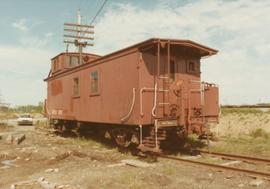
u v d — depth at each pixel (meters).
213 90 12.06
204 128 11.16
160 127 10.43
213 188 6.72
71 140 15.95
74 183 7.12
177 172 8.30
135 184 6.85
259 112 23.62
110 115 12.21
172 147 12.24
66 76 17.09
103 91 12.78
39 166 9.52
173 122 10.60
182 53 12.08
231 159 10.04
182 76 12.02
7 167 9.47
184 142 12.13
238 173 7.95
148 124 10.62
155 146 10.20
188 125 10.96
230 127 20.84
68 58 18.58
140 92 10.46
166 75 11.42
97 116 13.24
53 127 20.89
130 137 11.83
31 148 12.65
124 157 10.59
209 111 11.85
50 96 20.20
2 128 27.39
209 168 8.63
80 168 8.90
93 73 13.69
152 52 11.03
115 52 11.78
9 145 14.47
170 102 10.89
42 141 16.09
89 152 11.84
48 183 7.08
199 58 12.75
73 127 17.92
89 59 19.38
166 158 10.31
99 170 8.46
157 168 8.67
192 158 10.34
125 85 11.29
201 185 6.96
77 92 15.48
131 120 10.88
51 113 19.77
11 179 7.89
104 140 15.30
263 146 12.43
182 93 10.92
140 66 10.61
